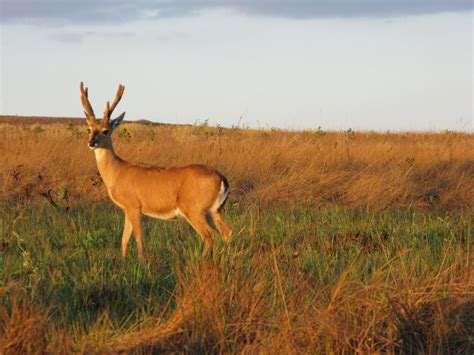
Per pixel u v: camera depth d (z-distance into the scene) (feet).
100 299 48.80
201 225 70.03
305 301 45.34
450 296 46.16
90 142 71.26
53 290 48.39
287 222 74.54
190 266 49.03
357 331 41.50
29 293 47.80
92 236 67.62
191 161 112.68
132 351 39.83
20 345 37.63
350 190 96.12
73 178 99.14
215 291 43.98
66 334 40.50
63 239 68.08
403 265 50.62
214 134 154.61
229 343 41.06
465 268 51.55
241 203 91.66
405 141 176.76
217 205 70.49
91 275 51.93
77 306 47.14
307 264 57.77
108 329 41.91
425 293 46.16
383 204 90.79
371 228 74.08
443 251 58.75
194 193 69.77
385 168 109.70
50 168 103.81
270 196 94.17
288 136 161.89
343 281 46.01
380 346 41.73
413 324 43.65
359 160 118.62
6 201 88.69
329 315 41.63
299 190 95.71
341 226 75.51
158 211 71.31
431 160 117.50
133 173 71.36
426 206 94.53
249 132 163.43
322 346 40.01
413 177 104.88
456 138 173.06
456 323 43.86
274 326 41.50
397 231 71.10
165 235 70.95
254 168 106.32
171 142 132.77
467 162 118.52
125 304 48.19
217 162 108.88
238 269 46.50
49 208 82.79
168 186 70.44
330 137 167.94
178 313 43.55
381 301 45.27
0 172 100.22
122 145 127.03
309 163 111.34
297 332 40.68
